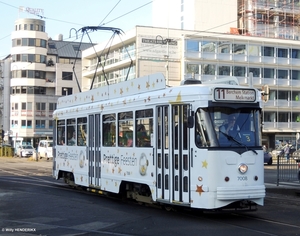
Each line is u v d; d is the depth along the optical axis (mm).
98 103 14930
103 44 60938
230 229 9523
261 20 65375
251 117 10883
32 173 27109
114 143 13766
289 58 60312
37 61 73750
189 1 63625
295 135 61688
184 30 55781
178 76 55125
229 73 57031
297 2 67812
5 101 80438
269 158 38750
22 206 13016
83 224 10219
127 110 13102
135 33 53312
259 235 8906
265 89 22875
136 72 53219
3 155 58844
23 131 72750
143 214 11469
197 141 10430
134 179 12570
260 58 58625
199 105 10484
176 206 12000
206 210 10430
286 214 11812
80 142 16141
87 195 15742
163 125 11414
